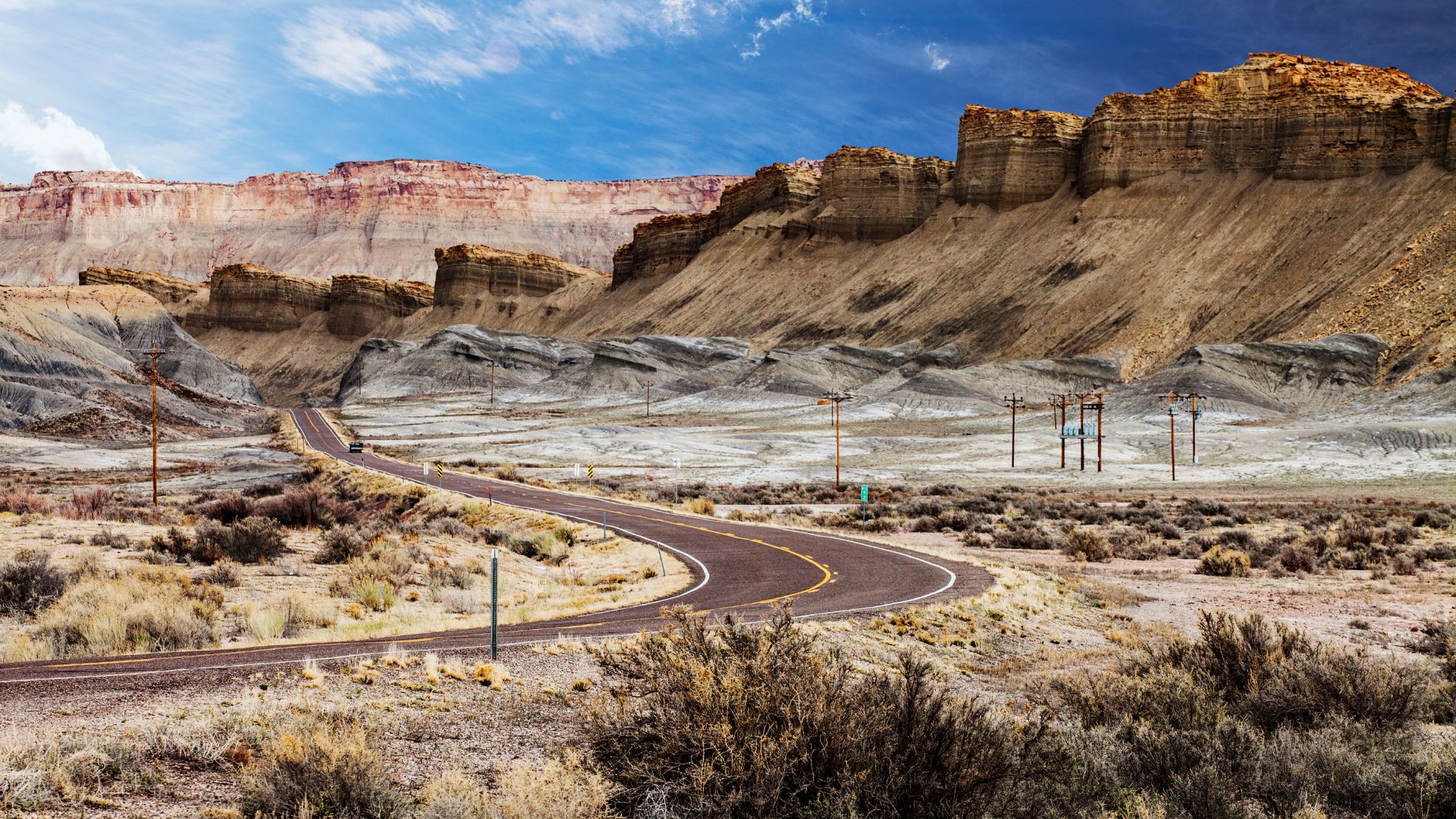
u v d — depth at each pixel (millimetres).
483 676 10375
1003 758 7062
